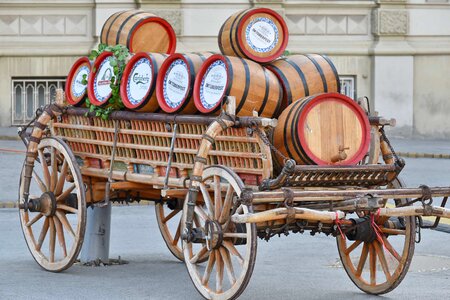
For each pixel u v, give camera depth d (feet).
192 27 90.89
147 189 36.19
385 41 94.68
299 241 45.21
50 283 34.83
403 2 94.63
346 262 34.19
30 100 90.38
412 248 31.91
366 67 94.73
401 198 30.96
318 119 30.45
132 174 34.83
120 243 44.37
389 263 39.22
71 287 34.17
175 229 47.57
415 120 96.17
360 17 94.38
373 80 94.53
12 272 36.94
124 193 37.47
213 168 30.42
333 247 43.55
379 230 32.45
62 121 37.96
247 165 30.48
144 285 34.58
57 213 36.78
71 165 35.81
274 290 34.12
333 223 31.01
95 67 36.11
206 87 31.73
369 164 31.32
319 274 37.32
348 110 30.83
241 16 32.60
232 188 29.94
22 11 89.25
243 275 29.48
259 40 32.65
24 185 37.60
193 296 32.68
